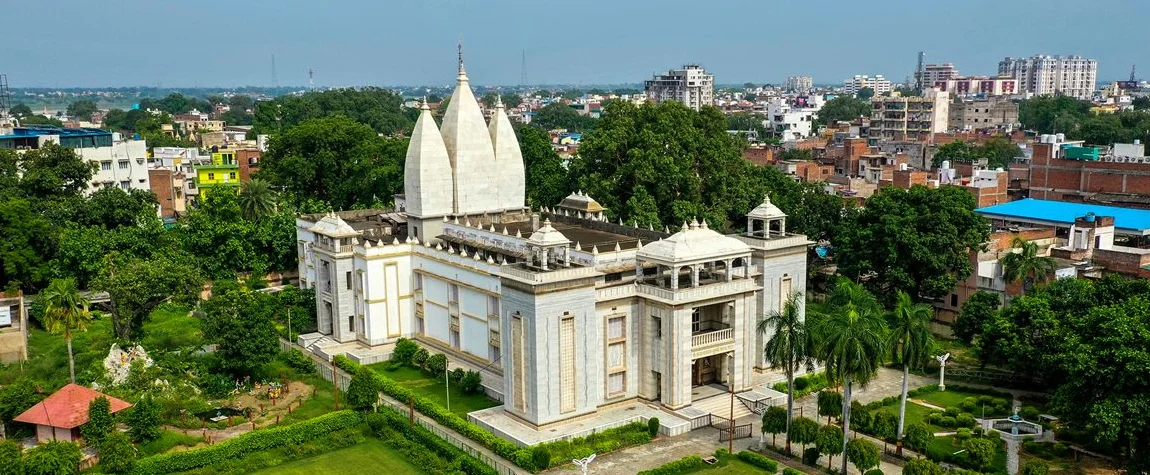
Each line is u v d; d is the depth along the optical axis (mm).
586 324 70750
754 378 80812
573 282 69250
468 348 86000
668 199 120125
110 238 109625
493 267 79688
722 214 119375
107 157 162000
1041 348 74625
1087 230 104500
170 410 72750
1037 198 159500
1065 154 161000
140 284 89625
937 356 81688
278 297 104375
